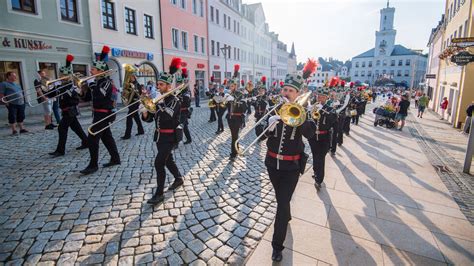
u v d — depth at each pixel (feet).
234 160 19.98
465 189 15.72
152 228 10.57
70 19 44.32
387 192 15.03
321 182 15.17
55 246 9.29
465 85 41.06
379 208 12.98
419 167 20.16
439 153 25.13
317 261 8.96
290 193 9.08
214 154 21.65
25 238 9.66
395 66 247.29
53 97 22.00
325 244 9.93
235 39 110.83
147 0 60.34
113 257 8.82
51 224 10.61
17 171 16.30
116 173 16.40
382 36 248.32
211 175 16.65
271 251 9.41
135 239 9.82
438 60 73.31
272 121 9.07
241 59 120.26
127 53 55.11
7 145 22.47
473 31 39.73
